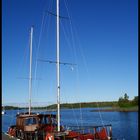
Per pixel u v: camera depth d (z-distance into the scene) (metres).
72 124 63.47
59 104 26.56
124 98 158.75
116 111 153.75
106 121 77.31
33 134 29.00
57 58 27.56
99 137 24.69
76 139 24.80
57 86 26.95
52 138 23.98
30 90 41.84
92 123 68.94
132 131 52.50
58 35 27.88
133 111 145.00
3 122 76.69
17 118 33.03
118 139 41.28
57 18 28.17
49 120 29.88
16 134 33.34
